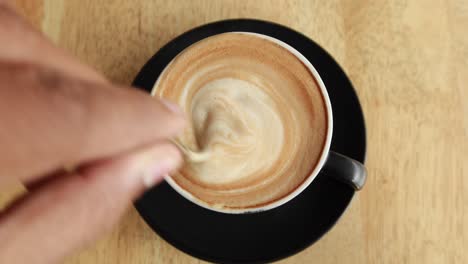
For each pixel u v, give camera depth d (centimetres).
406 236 45
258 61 44
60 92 26
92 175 33
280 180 43
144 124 31
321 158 43
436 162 45
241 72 44
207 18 47
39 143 26
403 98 46
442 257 44
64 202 32
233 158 43
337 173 42
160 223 43
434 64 46
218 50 44
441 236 45
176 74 44
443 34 47
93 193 32
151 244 44
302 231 43
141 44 46
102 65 46
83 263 44
